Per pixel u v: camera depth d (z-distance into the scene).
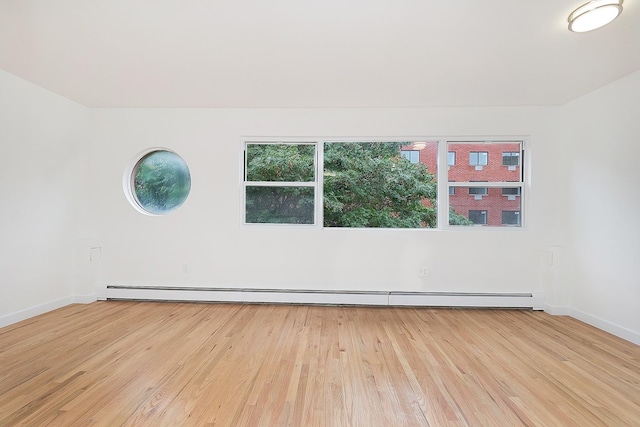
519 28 2.22
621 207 3.04
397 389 2.10
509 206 4.01
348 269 4.01
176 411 1.84
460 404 1.94
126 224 4.09
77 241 3.95
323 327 3.23
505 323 3.39
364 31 2.28
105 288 4.08
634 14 2.03
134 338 2.89
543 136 3.86
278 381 2.18
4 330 3.04
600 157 3.28
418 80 3.14
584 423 1.78
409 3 1.96
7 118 3.10
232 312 3.68
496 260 3.91
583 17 1.97
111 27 2.24
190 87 3.37
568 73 2.95
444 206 4.03
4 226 3.11
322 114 4.03
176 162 4.23
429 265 3.96
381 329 3.19
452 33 2.29
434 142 4.10
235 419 1.78
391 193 4.16
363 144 4.17
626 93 3.00
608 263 3.17
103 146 4.10
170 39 2.40
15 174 3.20
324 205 4.16
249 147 4.18
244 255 4.05
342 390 2.08
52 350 2.62
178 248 4.07
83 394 1.99
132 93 3.57
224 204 4.05
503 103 3.80
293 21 2.16
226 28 2.25
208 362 2.44
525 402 1.97
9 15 2.10
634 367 2.42
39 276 3.50
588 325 3.34
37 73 3.06
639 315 2.86
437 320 3.47
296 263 4.03
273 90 3.43
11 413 1.79
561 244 3.81
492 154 4.03
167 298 4.05
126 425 1.71
